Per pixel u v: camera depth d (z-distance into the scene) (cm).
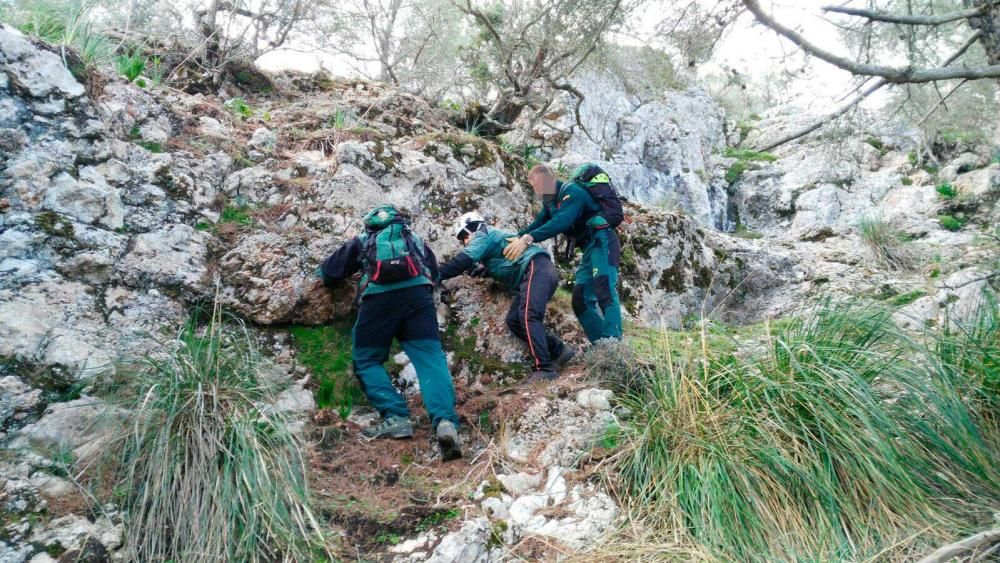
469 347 502
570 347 502
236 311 448
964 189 1098
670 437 390
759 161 1244
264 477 332
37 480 332
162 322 420
